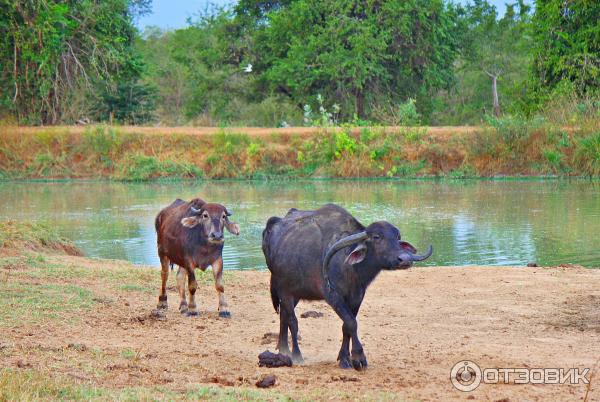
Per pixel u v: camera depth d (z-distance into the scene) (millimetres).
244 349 10086
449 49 54188
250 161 39312
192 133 40812
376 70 49875
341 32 50438
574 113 39875
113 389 7664
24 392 7148
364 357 9008
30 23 42406
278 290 9695
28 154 40125
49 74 43312
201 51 61562
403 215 25188
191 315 12156
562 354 9836
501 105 68500
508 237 21109
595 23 44031
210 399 7371
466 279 15250
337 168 38938
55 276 14328
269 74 52781
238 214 25641
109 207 28109
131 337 10398
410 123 42188
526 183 35312
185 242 12000
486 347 10211
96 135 40219
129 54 48938
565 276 15461
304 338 10977
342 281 8945
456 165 38875
